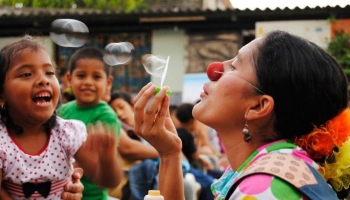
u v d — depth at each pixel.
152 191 1.80
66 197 2.38
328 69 1.74
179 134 4.99
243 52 1.82
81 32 2.96
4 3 14.96
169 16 11.01
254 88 1.76
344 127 1.76
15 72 2.23
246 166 1.73
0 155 2.23
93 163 2.50
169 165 2.05
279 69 1.72
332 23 10.89
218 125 1.82
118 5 17.34
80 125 2.50
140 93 1.96
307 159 1.66
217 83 1.83
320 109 1.72
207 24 11.52
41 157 2.33
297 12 10.65
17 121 2.29
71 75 3.80
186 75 11.70
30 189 2.29
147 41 11.76
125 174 4.32
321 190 1.58
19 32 11.10
